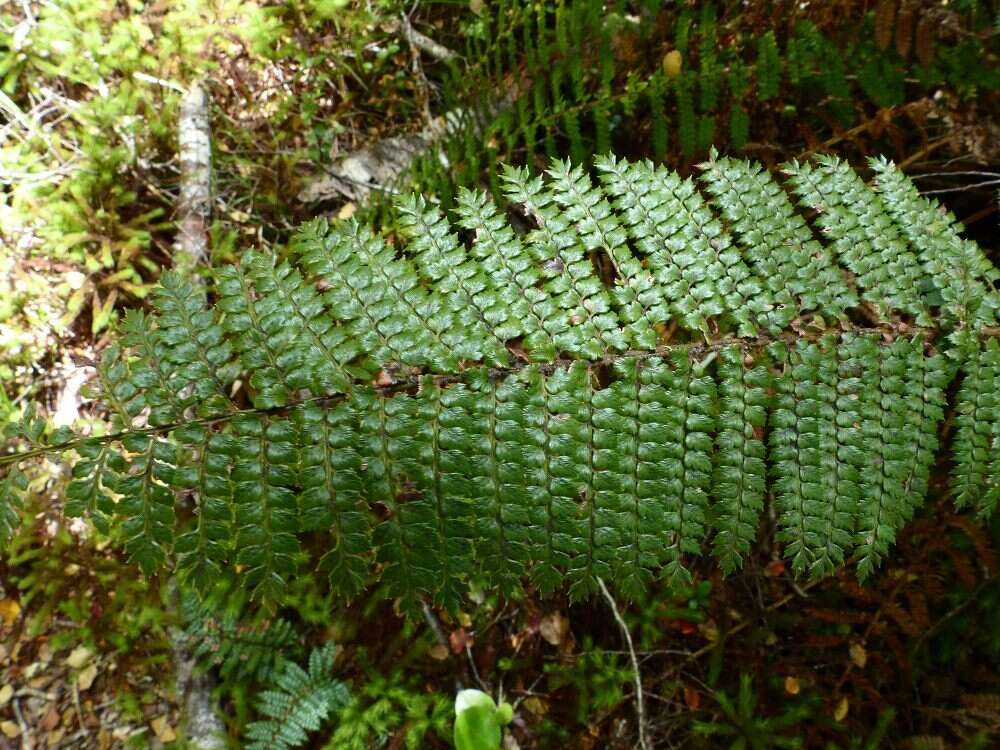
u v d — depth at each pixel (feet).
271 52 9.66
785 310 4.73
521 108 7.86
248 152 9.58
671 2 8.29
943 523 6.89
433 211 4.57
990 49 6.60
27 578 7.57
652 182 4.76
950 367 4.78
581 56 7.72
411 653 7.63
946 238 4.99
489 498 4.20
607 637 7.93
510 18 8.93
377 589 7.86
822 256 4.87
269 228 9.25
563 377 4.42
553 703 7.77
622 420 4.38
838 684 7.36
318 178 9.39
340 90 10.01
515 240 4.58
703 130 7.38
